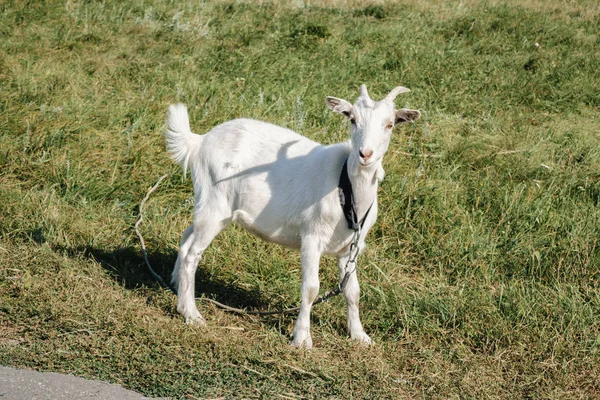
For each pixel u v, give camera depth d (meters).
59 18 10.84
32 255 5.26
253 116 7.76
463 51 10.47
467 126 8.24
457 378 4.33
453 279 5.70
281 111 7.97
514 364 4.52
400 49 10.25
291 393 3.96
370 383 4.17
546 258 5.72
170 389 3.86
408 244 6.04
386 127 4.16
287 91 8.64
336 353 4.52
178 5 11.93
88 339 4.30
